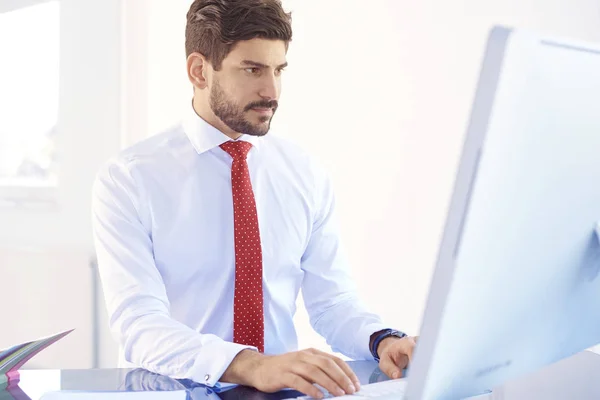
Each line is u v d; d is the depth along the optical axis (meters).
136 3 3.66
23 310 3.80
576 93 0.70
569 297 0.86
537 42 0.63
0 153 4.05
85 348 3.58
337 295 1.81
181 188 1.75
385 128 2.82
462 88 2.55
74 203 3.77
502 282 0.72
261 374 1.22
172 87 3.52
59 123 3.83
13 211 4.01
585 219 0.80
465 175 0.64
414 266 2.74
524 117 0.65
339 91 2.99
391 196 2.81
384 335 1.49
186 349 1.35
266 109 1.65
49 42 3.88
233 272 1.76
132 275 1.60
